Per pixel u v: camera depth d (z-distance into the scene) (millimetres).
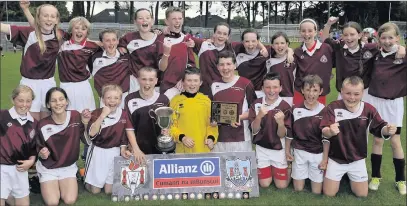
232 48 6297
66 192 4750
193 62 6457
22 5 5461
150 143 5352
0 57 25719
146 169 4824
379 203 4742
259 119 5020
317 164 5039
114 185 4781
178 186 4809
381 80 5215
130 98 5293
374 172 5203
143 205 4590
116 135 4988
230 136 5387
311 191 5152
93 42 5824
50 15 5332
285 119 5191
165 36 6219
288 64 6004
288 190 5191
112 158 5023
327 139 4922
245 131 5445
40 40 5383
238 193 4832
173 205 4578
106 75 5824
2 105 10328
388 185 5324
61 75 5738
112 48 5746
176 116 5191
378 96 5246
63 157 4738
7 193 4484
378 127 4848
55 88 4711
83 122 4949
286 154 5289
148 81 5148
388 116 5230
